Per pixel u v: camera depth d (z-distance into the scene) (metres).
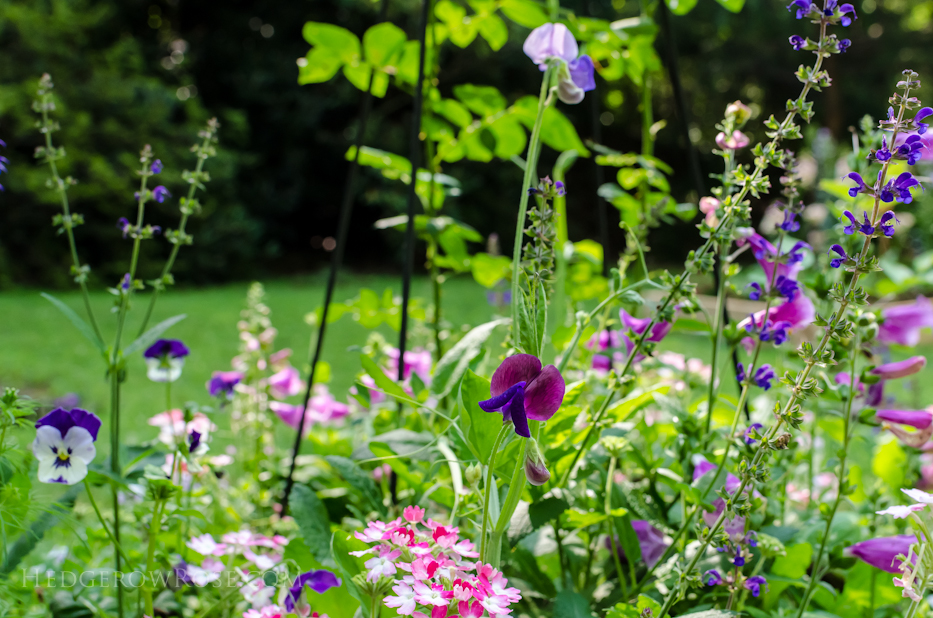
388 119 15.30
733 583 1.04
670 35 1.70
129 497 1.53
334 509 1.49
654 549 1.29
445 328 1.96
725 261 1.18
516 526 1.08
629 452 1.29
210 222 13.04
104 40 13.78
